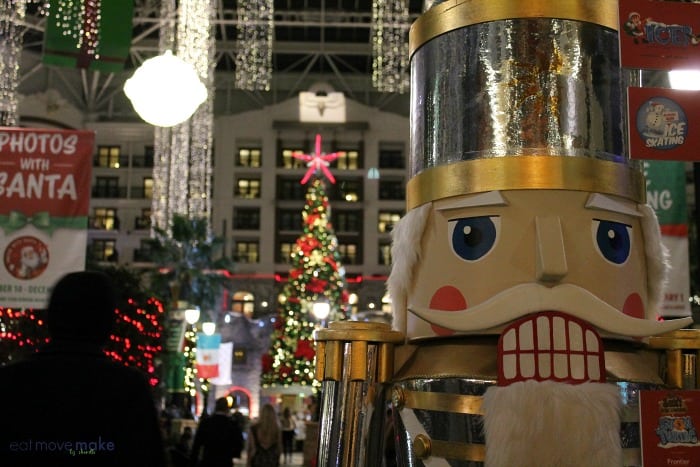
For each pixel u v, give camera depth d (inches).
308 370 1120.2
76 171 296.4
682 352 143.3
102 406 100.7
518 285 127.7
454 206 135.8
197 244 1437.0
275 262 1913.1
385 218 1956.2
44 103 1760.6
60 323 104.6
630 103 138.6
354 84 1951.3
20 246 292.2
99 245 1859.0
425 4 157.6
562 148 133.8
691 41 140.6
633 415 128.6
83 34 454.3
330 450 136.5
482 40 138.8
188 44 1060.5
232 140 1931.6
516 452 118.6
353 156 1974.7
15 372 101.5
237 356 1706.4
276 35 1743.4
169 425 579.5
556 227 129.2
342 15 1553.9
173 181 1483.8
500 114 135.5
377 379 138.7
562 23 137.3
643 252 141.3
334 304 1146.0
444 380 130.7
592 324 125.4
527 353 123.7
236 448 353.7
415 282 142.0
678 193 337.4
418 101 149.3
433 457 129.6
